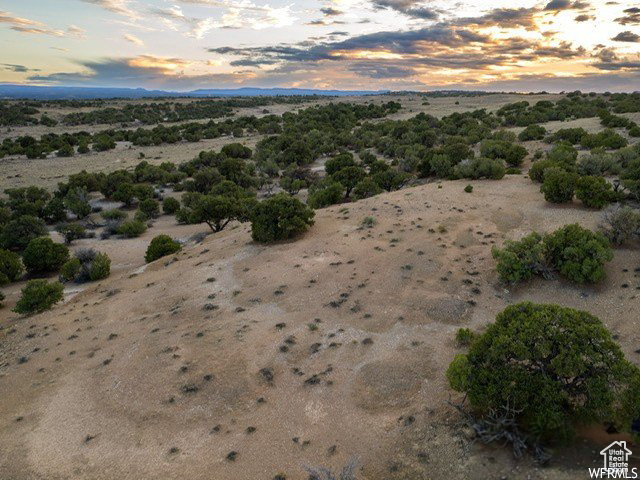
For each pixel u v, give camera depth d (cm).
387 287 2270
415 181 5238
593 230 2503
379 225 3095
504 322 1359
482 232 2762
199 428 1464
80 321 2381
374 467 1241
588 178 2941
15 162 9331
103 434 1470
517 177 4059
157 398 1619
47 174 8288
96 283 3303
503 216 2962
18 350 2155
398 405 1485
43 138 11519
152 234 4881
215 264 2903
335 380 1638
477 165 4150
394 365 1673
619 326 1750
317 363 1745
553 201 3062
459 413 1382
